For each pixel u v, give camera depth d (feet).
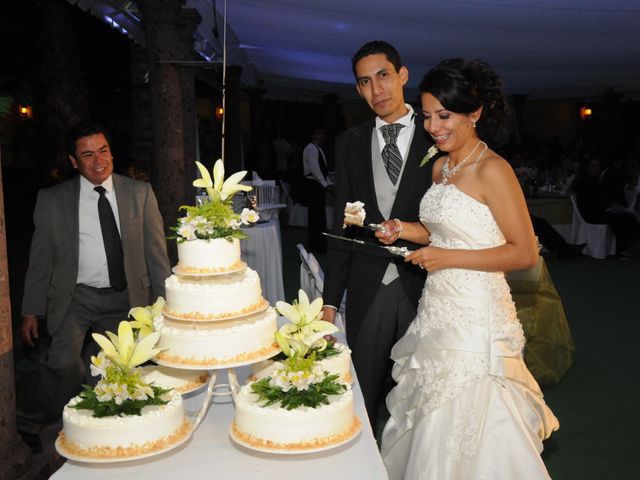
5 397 8.79
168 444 6.18
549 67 39.60
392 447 9.05
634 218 34.37
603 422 14.32
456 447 8.14
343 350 7.89
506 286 8.71
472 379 8.16
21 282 24.97
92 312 11.56
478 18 24.22
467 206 8.18
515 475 8.07
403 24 26.02
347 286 10.25
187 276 7.21
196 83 48.75
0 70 29.63
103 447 6.05
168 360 6.82
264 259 21.22
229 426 6.95
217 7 27.45
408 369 8.89
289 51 40.24
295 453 6.13
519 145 48.34
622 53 32.71
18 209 40.40
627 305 24.43
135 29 21.30
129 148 31.45
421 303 9.00
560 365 16.56
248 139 71.36
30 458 9.14
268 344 7.06
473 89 8.00
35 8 26.27
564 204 35.60
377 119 10.00
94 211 11.39
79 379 11.48
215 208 7.25
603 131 62.08
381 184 9.87
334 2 23.35
